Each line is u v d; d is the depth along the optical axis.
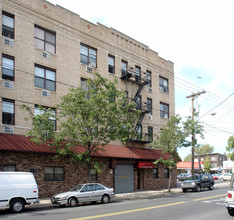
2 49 19.42
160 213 13.12
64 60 23.27
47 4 22.77
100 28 26.89
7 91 19.31
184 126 26.62
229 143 48.62
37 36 21.91
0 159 18.02
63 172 21.77
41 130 17.72
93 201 17.94
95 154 22.75
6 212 14.15
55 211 14.16
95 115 18.23
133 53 30.06
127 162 26.94
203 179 28.09
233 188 12.34
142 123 29.62
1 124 18.64
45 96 21.48
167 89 34.59
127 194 24.09
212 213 13.12
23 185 14.51
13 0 20.55
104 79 19.75
